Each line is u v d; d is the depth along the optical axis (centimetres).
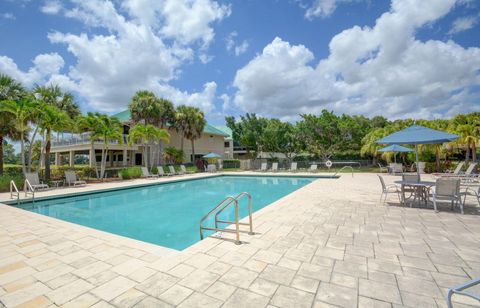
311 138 2911
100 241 445
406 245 392
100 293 272
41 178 1462
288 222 538
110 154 3108
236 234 425
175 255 369
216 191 1385
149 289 277
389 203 746
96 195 1196
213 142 3591
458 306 235
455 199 604
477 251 364
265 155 3591
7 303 257
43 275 317
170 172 2136
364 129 2994
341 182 1355
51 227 546
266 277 297
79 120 1608
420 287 270
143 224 736
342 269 314
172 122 2678
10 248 415
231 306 241
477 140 1711
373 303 243
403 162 2319
